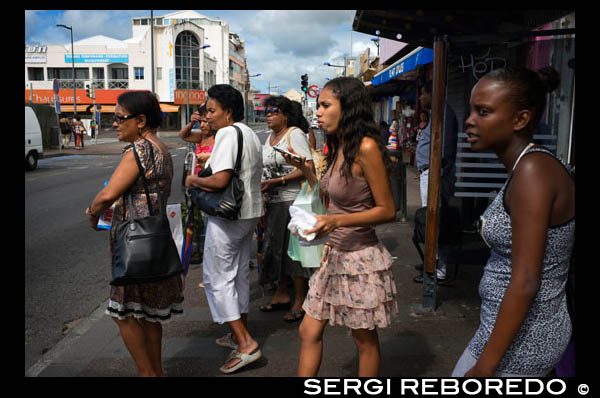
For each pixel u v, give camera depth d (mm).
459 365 1646
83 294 4637
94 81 53094
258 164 3143
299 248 2287
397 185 7238
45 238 6887
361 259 2232
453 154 4016
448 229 4148
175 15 69312
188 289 4684
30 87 52938
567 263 1462
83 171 15688
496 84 1437
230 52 75938
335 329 3682
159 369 2793
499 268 1514
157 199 2533
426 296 3967
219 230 3004
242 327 3080
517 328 1354
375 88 17375
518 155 1458
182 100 54938
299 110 4090
